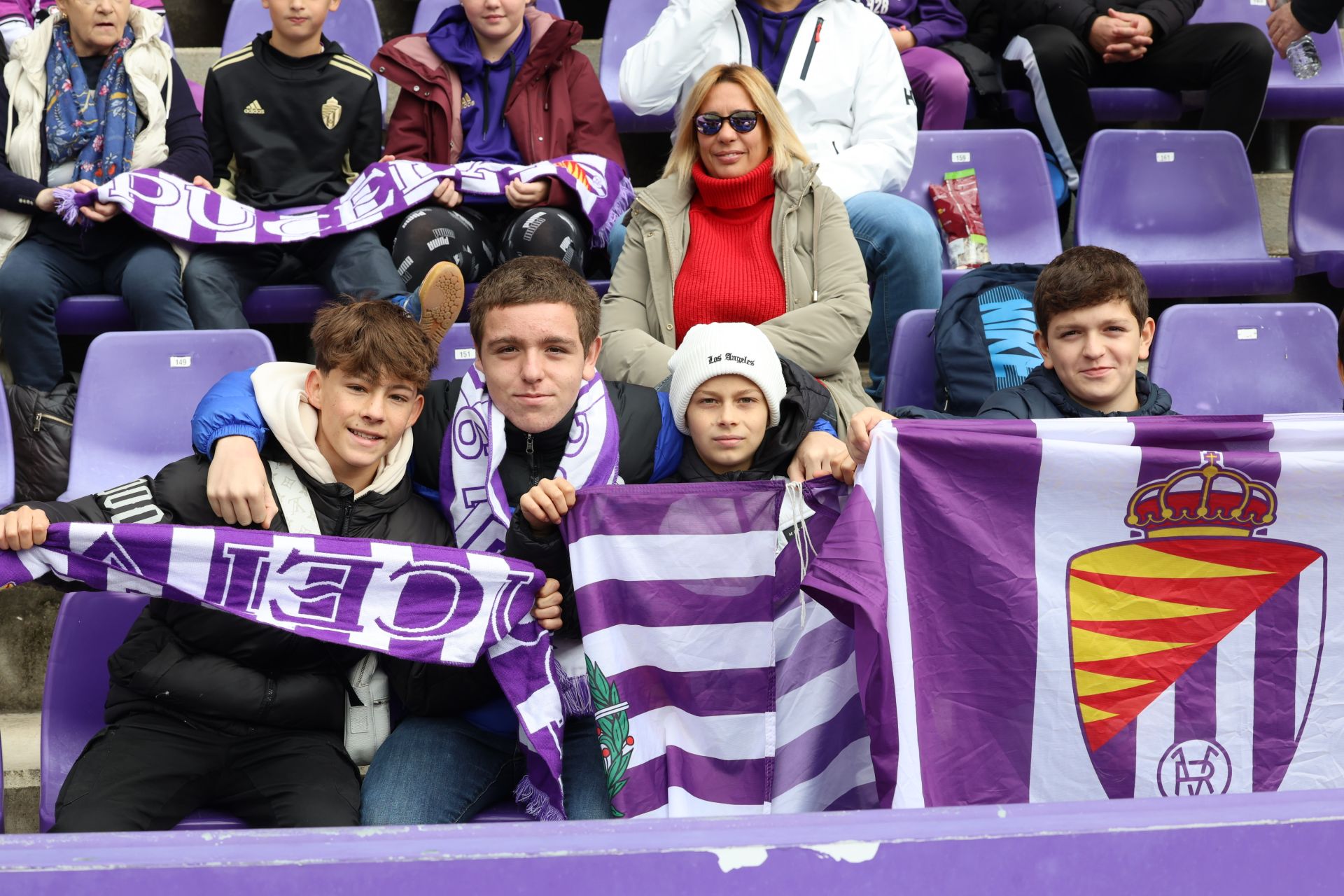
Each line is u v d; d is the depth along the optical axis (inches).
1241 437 79.2
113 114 140.7
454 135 148.0
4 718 112.1
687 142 123.7
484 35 147.3
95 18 140.9
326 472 84.4
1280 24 167.0
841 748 81.5
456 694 85.1
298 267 140.4
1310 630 78.2
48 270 131.9
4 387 123.4
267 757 83.0
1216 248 160.4
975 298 119.8
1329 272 155.4
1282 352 127.8
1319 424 79.2
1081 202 159.3
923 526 77.6
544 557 82.4
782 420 95.4
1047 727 77.0
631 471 93.4
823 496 82.8
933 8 180.5
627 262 123.6
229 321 131.7
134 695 83.4
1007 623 77.2
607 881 48.9
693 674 81.7
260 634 81.9
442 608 80.4
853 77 147.9
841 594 72.6
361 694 86.2
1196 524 78.0
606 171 142.2
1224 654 77.9
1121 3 177.9
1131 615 77.8
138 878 47.5
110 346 116.0
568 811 83.3
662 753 81.4
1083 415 100.3
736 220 121.8
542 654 82.2
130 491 82.4
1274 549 78.2
